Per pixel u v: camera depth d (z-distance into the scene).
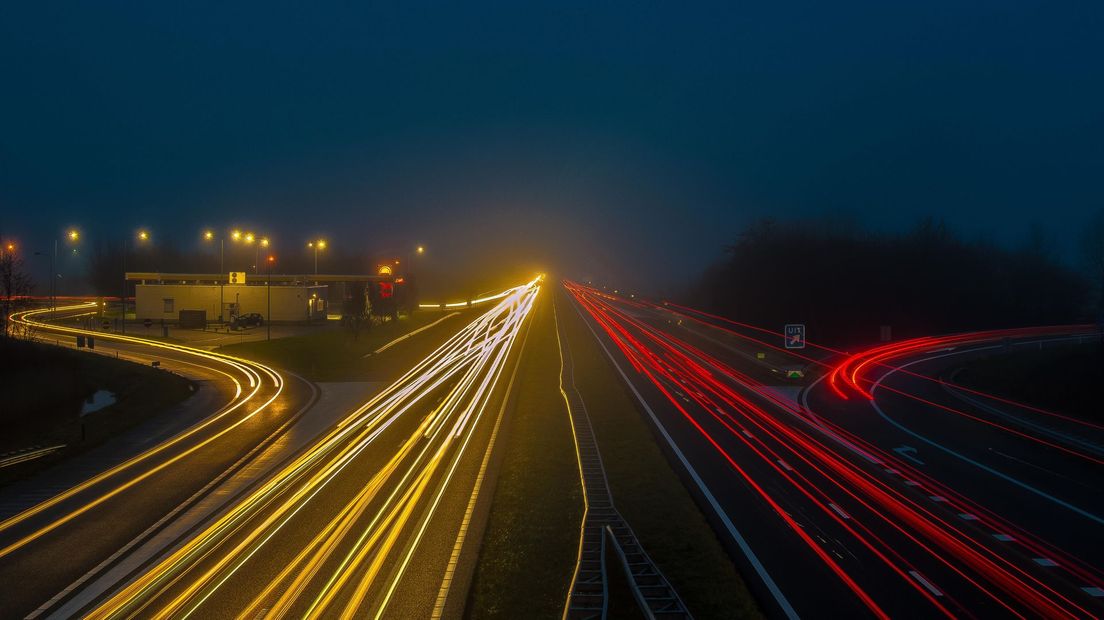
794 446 29.69
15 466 27.20
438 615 15.00
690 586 16.16
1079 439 31.39
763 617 14.65
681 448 29.20
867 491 23.48
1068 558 17.92
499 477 25.17
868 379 49.09
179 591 16.23
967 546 18.66
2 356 48.28
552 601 15.55
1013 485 24.34
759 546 18.61
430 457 27.92
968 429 33.38
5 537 19.77
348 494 23.30
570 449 28.98
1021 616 14.75
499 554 18.25
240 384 46.91
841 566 17.36
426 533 19.70
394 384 46.47
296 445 30.28
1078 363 43.50
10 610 15.41
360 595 15.95
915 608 15.12
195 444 30.75
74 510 22.03
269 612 15.14
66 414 40.12
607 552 18.16
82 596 16.05
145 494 23.61
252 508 22.00
